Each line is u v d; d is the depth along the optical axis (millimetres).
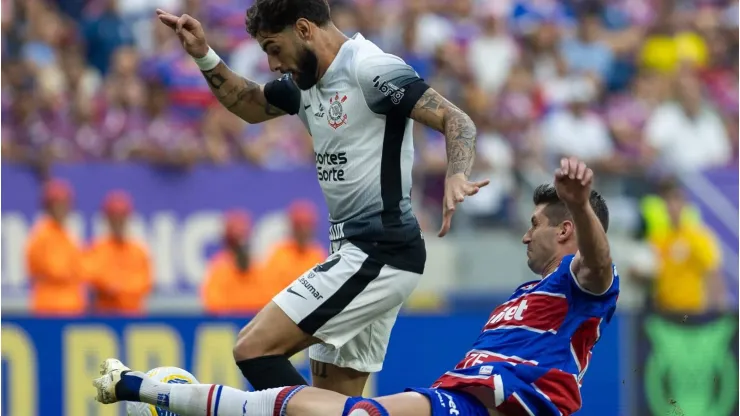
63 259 33938
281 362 17125
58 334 29203
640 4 51281
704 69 49500
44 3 43438
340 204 17375
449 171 15938
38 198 35406
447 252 37125
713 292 39219
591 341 17406
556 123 42875
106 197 35500
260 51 43406
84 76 41156
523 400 16891
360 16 45188
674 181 39625
